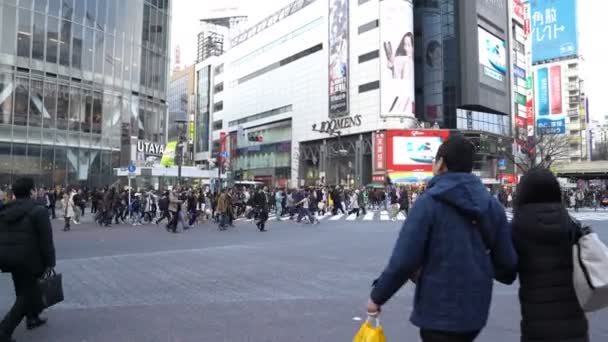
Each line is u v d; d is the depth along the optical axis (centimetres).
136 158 3703
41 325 532
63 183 3266
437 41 6475
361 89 6019
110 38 3609
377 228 1942
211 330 512
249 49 8769
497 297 686
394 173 5506
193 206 2125
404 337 486
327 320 554
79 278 830
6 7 2995
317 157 6956
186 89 11819
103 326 529
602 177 5334
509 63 7425
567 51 10506
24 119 3080
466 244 241
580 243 254
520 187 286
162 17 4162
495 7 7119
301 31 7262
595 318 562
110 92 3606
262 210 1850
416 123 5775
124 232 1802
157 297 680
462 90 6469
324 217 2722
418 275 252
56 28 3247
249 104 8675
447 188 245
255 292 715
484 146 6412
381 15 5728
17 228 466
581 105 10581
